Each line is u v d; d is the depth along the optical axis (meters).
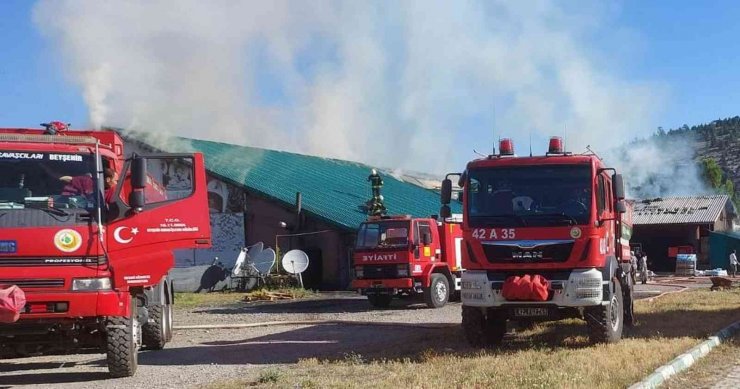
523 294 10.58
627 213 14.57
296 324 16.31
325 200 33.84
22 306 8.57
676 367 9.21
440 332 13.55
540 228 10.91
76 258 9.07
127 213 9.84
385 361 10.09
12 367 10.89
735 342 11.78
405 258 19.81
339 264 31.36
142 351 12.61
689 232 50.31
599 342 11.03
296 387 8.35
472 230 11.27
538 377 8.20
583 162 11.11
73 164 9.48
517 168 11.34
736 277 39.41
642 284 32.16
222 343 13.38
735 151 117.75
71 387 9.10
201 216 10.91
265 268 29.47
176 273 29.89
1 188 9.19
